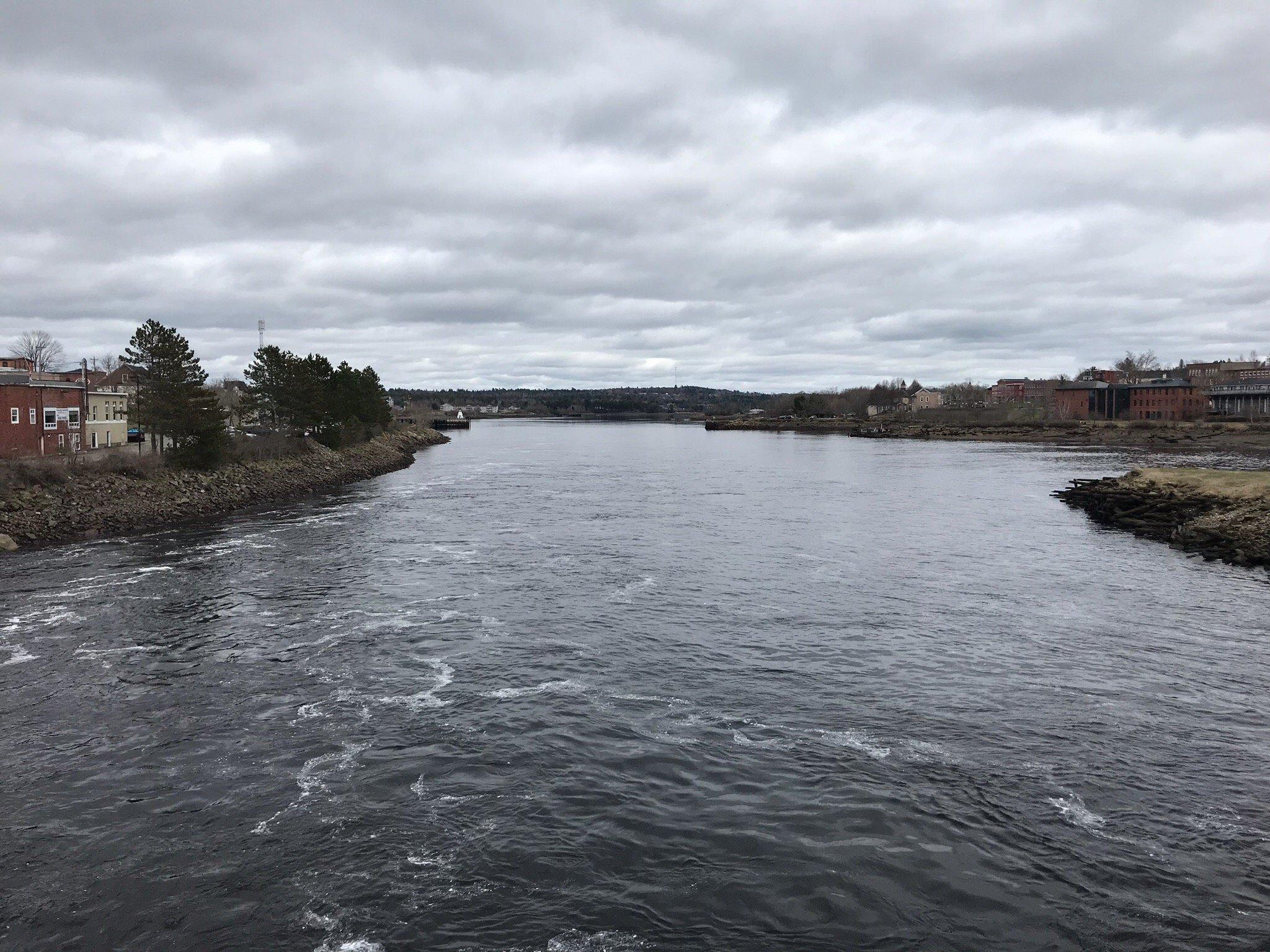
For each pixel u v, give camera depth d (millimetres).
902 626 36812
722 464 137250
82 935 16297
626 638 35000
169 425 78062
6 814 20656
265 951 15867
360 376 155625
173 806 21062
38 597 41281
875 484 101312
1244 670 30828
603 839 19578
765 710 27188
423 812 20781
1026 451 164250
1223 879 17891
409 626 36656
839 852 19000
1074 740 24734
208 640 34500
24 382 77250
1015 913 16875
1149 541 59094
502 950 15867
